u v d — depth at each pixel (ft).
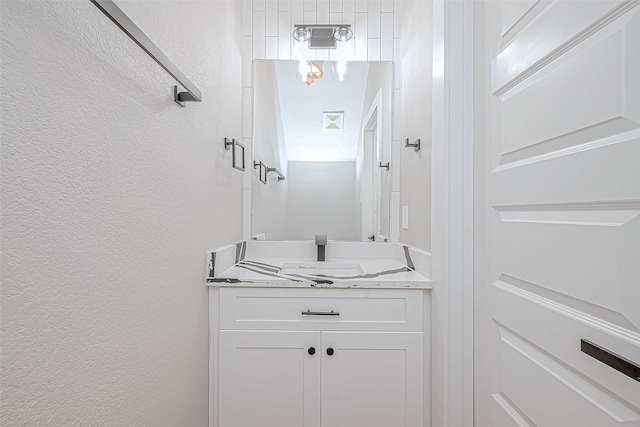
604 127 2.08
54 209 1.74
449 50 3.85
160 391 2.94
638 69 1.86
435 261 4.16
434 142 4.19
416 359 4.31
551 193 2.57
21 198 1.55
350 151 6.50
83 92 1.94
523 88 2.98
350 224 6.54
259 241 6.39
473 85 3.84
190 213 3.62
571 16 2.33
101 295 2.12
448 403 3.85
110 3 1.96
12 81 1.49
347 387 4.32
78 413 1.93
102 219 2.13
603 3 2.06
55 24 1.73
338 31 6.23
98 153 2.08
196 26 3.77
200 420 4.00
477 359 3.78
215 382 4.33
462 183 3.85
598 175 2.11
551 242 2.59
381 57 6.35
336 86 6.43
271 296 4.33
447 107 3.85
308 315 4.32
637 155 1.86
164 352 3.02
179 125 3.29
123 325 2.37
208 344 4.29
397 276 4.65
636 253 1.87
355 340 4.32
